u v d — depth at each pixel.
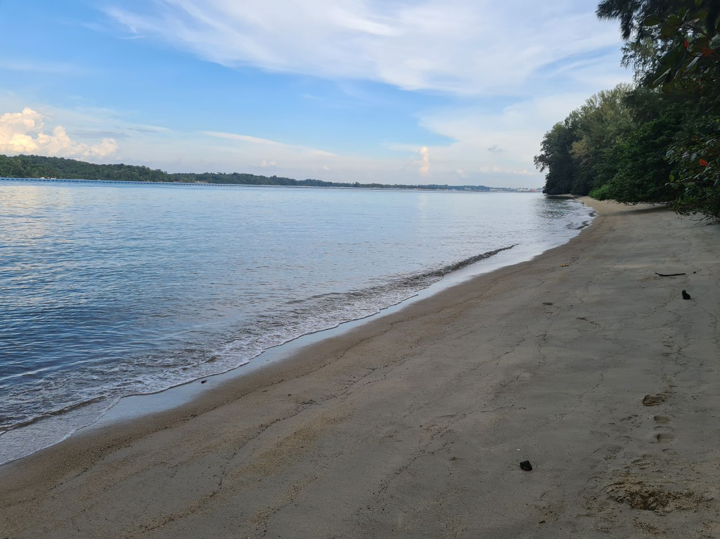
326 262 13.66
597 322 5.77
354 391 4.31
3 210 35.69
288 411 3.98
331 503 2.54
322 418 3.72
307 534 2.29
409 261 13.92
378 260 14.12
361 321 7.31
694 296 6.49
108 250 15.91
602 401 3.59
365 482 2.73
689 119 17.20
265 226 26.62
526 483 2.59
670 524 2.12
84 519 2.56
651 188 24.06
